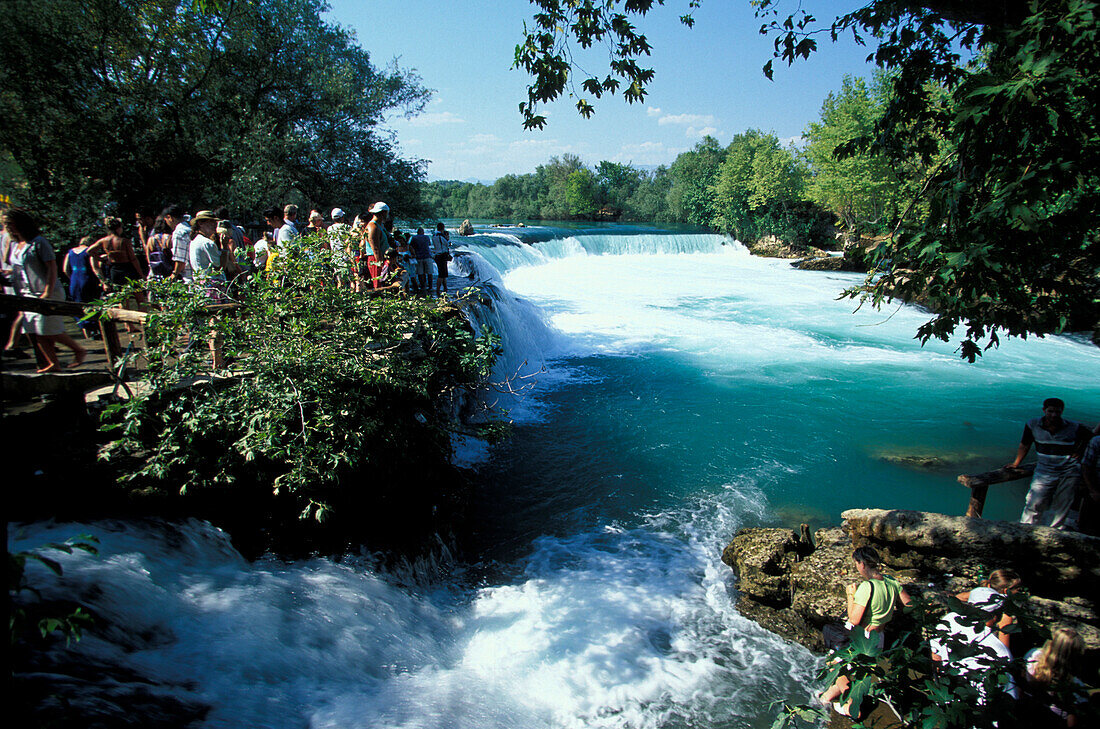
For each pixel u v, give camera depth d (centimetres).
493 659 564
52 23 1342
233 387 596
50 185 1377
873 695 350
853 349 1731
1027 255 473
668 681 547
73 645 360
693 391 1355
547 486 924
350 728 400
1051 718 434
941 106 614
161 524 537
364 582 604
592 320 2034
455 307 936
